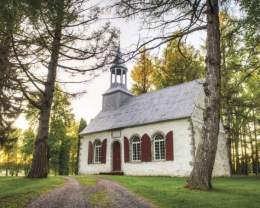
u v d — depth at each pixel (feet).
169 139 70.44
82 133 95.20
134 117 82.58
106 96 100.68
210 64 35.12
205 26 34.83
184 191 31.30
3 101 39.65
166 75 101.19
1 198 26.84
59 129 106.93
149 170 73.15
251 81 77.71
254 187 37.14
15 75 28.94
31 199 26.37
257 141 101.96
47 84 45.55
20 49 24.14
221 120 78.89
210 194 28.94
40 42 23.25
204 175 33.12
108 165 84.74
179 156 67.51
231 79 72.43
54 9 17.81
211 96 34.40
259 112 84.23
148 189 34.78
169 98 80.07
